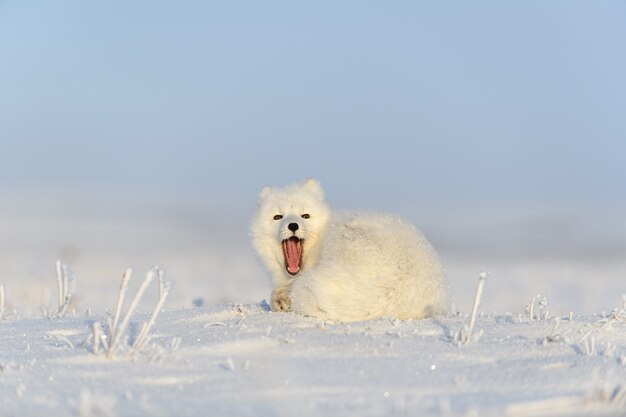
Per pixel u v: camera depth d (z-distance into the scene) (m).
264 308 25.14
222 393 14.00
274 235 27.23
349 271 21.11
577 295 48.69
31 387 14.53
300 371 15.48
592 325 20.42
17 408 13.11
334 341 17.98
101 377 15.23
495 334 19.20
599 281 59.84
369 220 22.50
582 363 16.19
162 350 16.95
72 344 18.38
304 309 21.66
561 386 14.51
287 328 19.81
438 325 20.08
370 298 20.98
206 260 83.88
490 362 16.41
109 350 16.81
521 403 12.99
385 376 15.19
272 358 16.59
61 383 14.82
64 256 80.88
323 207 27.28
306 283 21.81
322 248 24.69
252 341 18.05
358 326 19.81
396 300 21.11
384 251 21.33
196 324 21.16
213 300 42.12
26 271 63.16
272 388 14.32
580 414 12.61
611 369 15.55
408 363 16.12
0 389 14.41
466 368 15.83
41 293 45.38
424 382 14.78
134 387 14.48
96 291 48.62
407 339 18.28
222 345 17.73
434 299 21.84
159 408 13.04
